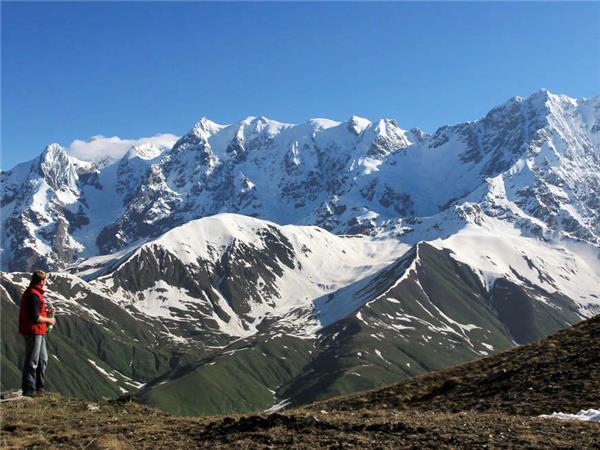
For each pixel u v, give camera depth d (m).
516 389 40.09
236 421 28.59
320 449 24.70
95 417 31.36
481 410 37.38
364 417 30.50
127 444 26.73
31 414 30.55
